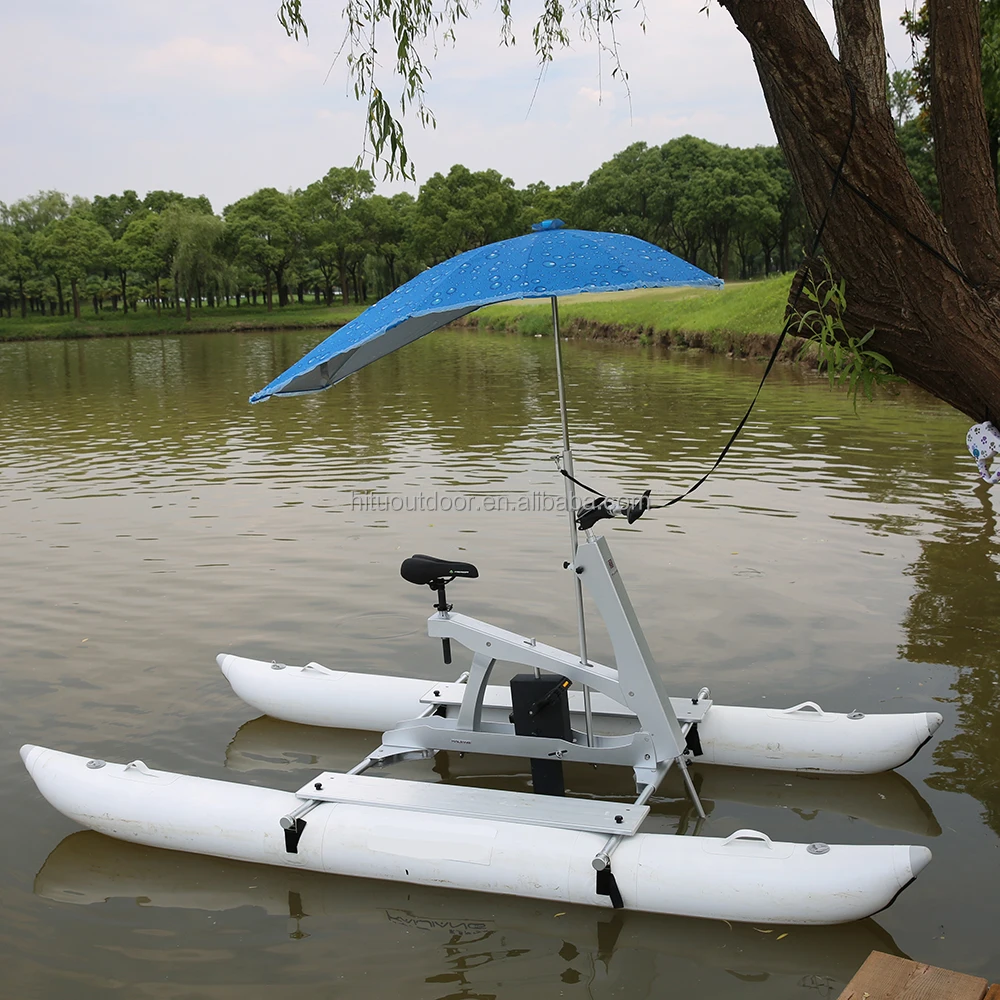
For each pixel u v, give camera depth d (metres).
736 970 3.23
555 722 4.11
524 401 17.47
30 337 61.31
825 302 3.27
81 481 11.45
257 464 12.26
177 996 3.19
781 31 2.92
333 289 101.62
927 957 3.24
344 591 7.12
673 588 6.94
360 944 3.44
